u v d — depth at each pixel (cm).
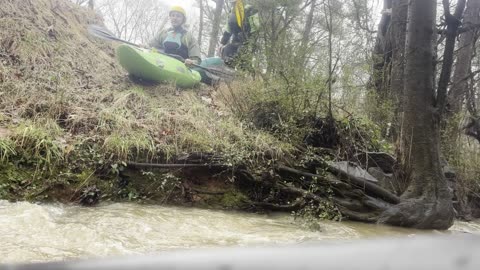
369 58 668
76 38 724
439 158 457
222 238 313
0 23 590
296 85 533
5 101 456
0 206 322
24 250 237
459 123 664
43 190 361
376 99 605
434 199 439
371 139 554
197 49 768
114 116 468
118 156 410
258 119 545
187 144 457
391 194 453
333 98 553
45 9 725
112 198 394
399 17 632
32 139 381
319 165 486
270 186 450
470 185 644
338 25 704
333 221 425
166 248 271
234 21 761
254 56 623
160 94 618
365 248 19
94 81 605
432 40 458
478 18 767
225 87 644
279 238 326
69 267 23
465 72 778
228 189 443
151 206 397
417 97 457
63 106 463
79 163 392
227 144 467
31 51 575
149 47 764
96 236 279
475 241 18
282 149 488
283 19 704
